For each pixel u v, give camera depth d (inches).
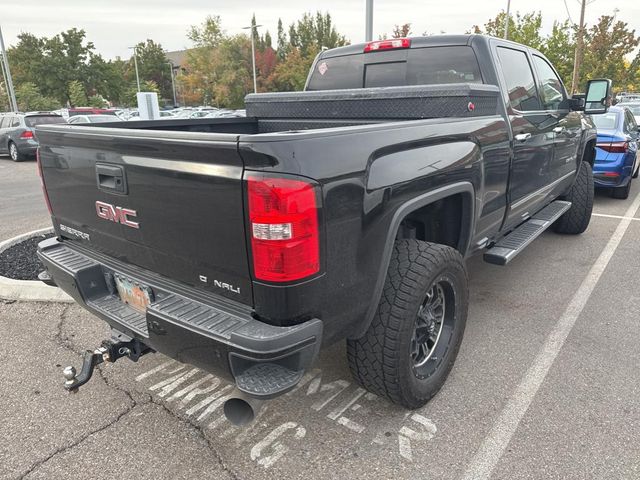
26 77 1851.6
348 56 170.7
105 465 97.6
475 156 117.0
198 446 102.4
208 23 2047.2
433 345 114.8
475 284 183.3
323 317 83.3
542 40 1125.1
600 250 221.1
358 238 85.4
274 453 100.0
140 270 100.0
